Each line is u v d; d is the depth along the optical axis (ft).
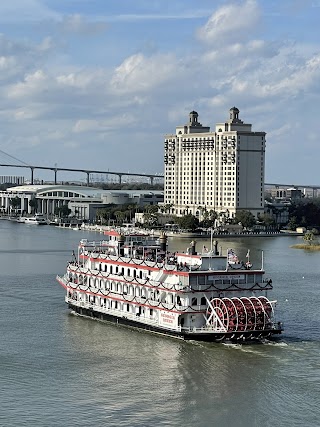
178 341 563.89
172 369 501.56
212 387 470.39
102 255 646.74
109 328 607.78
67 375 490.08
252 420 422.41
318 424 419.13
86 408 434.30
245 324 547.49
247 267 595.47
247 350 543.80
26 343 565.53
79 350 544.62
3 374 491.31
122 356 529.86
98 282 646.74
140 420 419.13
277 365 510.99
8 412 426.92
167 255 622.54
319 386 473.67
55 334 590.55
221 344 556.10
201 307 562.25
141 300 591.37
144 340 568.82
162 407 437.17
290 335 592.19
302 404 445.37
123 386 470.80
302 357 529.86
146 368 503.61
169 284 568.00
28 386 469.57
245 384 475.31
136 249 637.30
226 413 431.43
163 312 572.92
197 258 577.84
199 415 427.33
